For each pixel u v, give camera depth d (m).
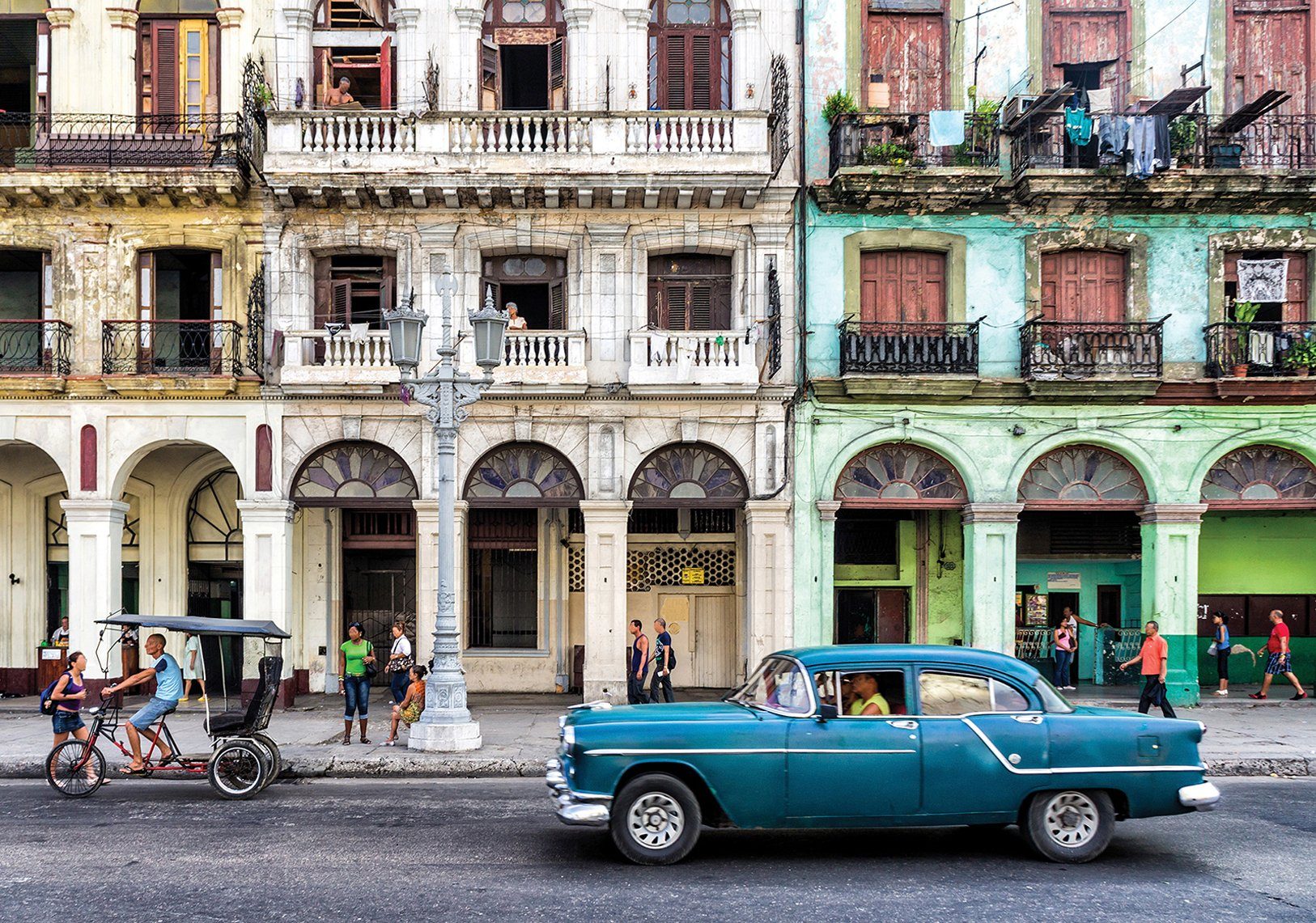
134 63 20.52
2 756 14.48
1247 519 23.44
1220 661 21.45
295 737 16.34
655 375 19.80
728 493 20.62
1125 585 23.31
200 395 19.95
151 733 12.77
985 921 7.56
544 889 8.31
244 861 9.21
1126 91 21.00
